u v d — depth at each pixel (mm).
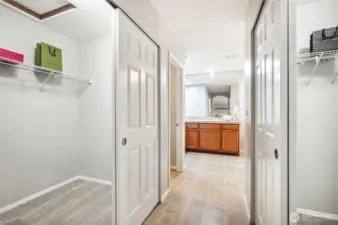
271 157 1171
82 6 1881
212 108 5602
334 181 1481
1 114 1907
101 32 2508
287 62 963
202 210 1986
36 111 2256
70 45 2691
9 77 1976
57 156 2523
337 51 1326
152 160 1990
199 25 2434
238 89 5234
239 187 2613
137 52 1670
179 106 3406
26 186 2137
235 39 2891
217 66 4473
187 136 5035
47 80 2328
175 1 1905
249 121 1867
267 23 1272
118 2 1356
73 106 2762
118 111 1386
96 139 2738
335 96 1470
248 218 1832
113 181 1387
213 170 3412
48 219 1795
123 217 1426
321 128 1501
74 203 2105
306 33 1438
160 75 2184
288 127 957
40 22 2248
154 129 2049
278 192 1012
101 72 2684
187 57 3770
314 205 1497
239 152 4684
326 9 1413
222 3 1940
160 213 1928
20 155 2078
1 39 1919
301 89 1510
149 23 1889
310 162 1525
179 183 2775
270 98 1202
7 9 1954
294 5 960
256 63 1679
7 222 1746
